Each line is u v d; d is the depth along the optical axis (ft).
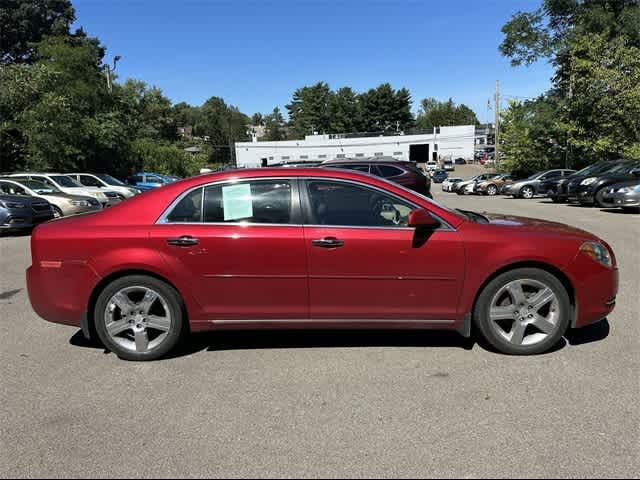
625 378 12.35
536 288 13.67
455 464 9.05
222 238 13.47
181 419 10.82
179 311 13.87
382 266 13.42
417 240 13.38
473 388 11.98
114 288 13.74
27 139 80.02
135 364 13.89
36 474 8.97
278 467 9.07
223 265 13.51
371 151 252.01
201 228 13.60
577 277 13.52
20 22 152.66
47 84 83.87
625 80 82.53
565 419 10.48
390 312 13.65
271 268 13.47
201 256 13.48
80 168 90.99
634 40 102.53
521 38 117.39
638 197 50.67
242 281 13.56
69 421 10.80
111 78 123.54
